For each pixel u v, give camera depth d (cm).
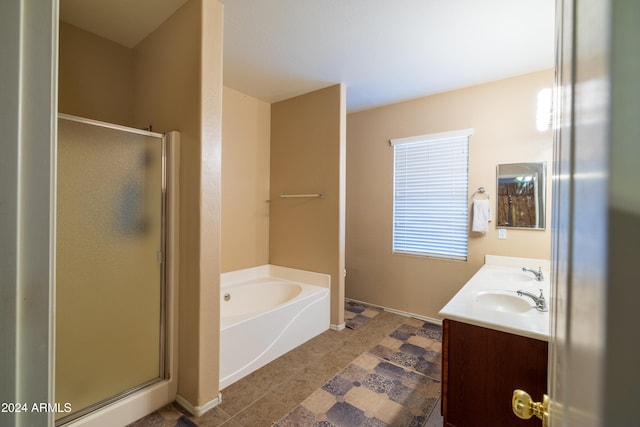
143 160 171
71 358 147
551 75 252
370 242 362
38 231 36
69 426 142
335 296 294
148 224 174
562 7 49
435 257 314
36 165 36
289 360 233
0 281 34
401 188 339
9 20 34
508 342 128
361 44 219
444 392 143
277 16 188
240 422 164
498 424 129
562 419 41
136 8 182
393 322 313
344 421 165
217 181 177
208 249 173
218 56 175
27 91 35
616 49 24
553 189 60
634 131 23
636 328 22
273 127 343
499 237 275
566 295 40
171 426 161
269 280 321
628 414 23
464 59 239
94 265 154
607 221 25
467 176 295
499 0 171
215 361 178
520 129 264
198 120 169
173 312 180
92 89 211
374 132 356
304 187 316
